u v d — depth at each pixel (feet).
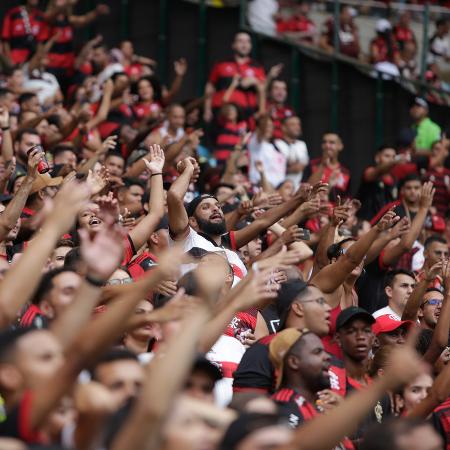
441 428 82.53
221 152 167.22
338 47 197.77
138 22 205.46
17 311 55.98
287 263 64.85
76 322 52.70
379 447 51.67
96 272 52.85
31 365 50.85
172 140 155.43
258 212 113.09
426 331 93.81
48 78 168.66
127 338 73.00
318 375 72.49
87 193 58.03
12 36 184.44
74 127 135.54
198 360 63.05
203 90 203.00
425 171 166.20
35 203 102.53
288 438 47.91
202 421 48.70
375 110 196.24
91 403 47.55
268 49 200.03
